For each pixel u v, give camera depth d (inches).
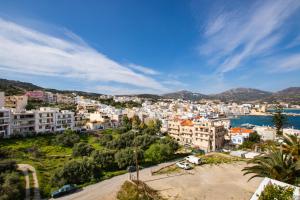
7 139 3668.8
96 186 2000.5
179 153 3275.1
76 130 4746.6
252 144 3644.2
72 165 2145.7
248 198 1569.9
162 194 1653.5
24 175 2171.5
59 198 1752.0
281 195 753.6
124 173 2388.0
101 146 3737.7
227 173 2212.1
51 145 3690.9
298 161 1071.6
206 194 1648.6
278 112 4217.5
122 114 6343.5
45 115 4411.9
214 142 3838.6
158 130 5187.0
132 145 3469.5
